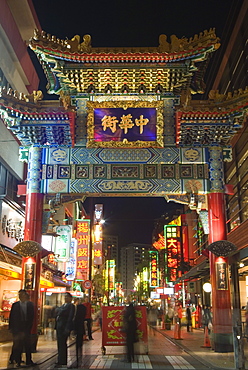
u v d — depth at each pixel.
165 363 13.77
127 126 18.56
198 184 18.20
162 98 18.98
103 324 16.06
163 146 18.48
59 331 12.37
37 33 17.41
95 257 58.78
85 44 17.89
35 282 17.05
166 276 52.69
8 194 25.88
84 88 18.97
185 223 50.41
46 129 18.11
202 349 17.73
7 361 13.05
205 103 18.31
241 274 27.59
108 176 18.25
